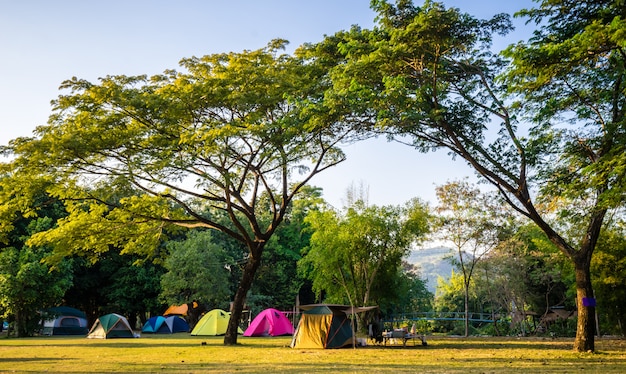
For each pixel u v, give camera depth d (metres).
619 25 13.24
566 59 15.65
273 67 23.45
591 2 16.62
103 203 24.91
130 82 22.00
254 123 22.12
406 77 19.39
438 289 72.69
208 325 36.00
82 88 21.25
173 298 43.12
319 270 34.94
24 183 21.30
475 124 20.36
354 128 21.86
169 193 26.17
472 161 19.61
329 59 23.44
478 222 35.47
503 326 40.47
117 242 26.98
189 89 21.27
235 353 19.88
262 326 34.09
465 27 17.98
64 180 22.78
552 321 40.94
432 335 37.16
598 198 16.45
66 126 21.92
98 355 18.95
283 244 54.31
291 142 22.31
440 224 35.88
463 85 20.39
